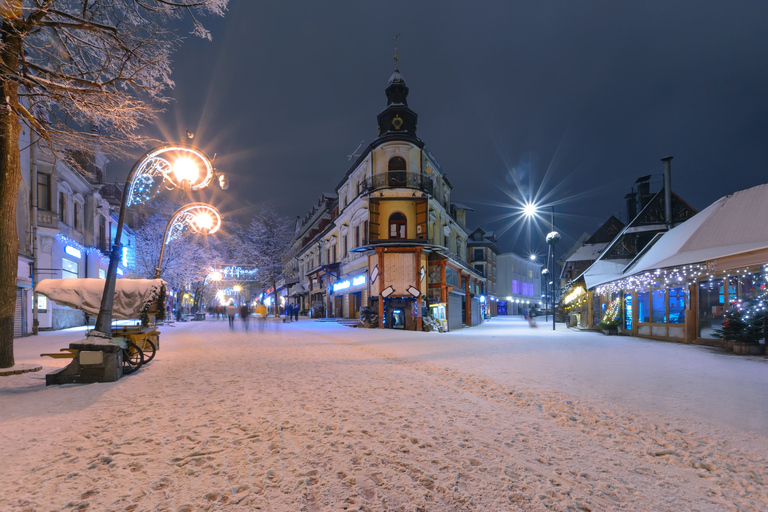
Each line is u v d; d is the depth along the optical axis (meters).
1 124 8.12
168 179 9.59
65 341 15.92
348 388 6.57
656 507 2.79
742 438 4.12
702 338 13.33
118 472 3.29
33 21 7.31
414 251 24.41
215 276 43.03
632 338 16.92
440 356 10.63
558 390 6.31
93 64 8.45
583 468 3.44
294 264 61.16
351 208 29.86
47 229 21.66
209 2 7.86
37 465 3.42
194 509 2.72
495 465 3.48
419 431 4.36
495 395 6.11
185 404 5.48
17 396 5.99
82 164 27.47
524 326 33.62
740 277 11.73
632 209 34.72
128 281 8.92
